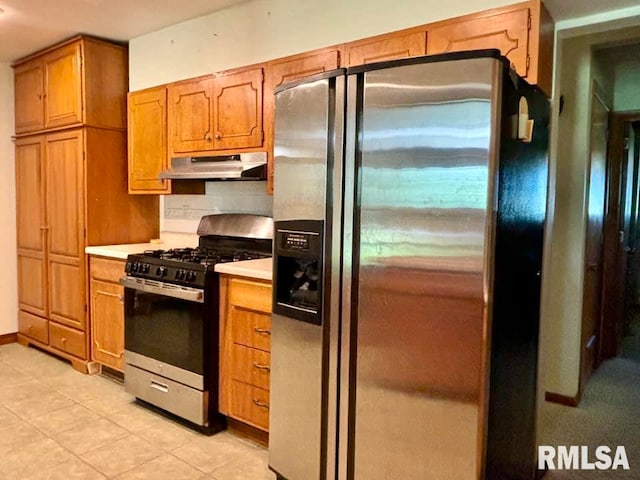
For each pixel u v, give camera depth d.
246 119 2.82
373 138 1.73
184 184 3.37
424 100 1.63
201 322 2.59
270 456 2.19
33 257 3.97
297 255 1.99
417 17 2.27
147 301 2.88
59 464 2.31
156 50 3.44
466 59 1.56
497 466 1.75
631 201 4.93
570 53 3.01
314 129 1.90
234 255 2.97
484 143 1.54
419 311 1.66
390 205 1.70
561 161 3.07
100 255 3.35
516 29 1.95
